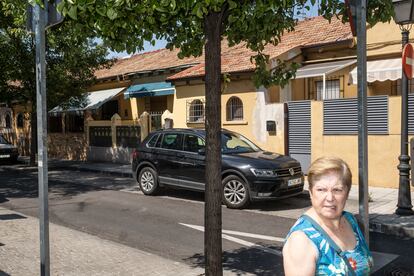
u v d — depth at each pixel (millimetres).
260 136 15195
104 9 3541
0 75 18109
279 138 14578
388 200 10422
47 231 3789
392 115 11953
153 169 11938
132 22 3963
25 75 17922
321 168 2213
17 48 17531
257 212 9742
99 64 19797
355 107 12672
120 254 6281
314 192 2223
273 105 14719
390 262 6219
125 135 20125
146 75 21078
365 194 3785
